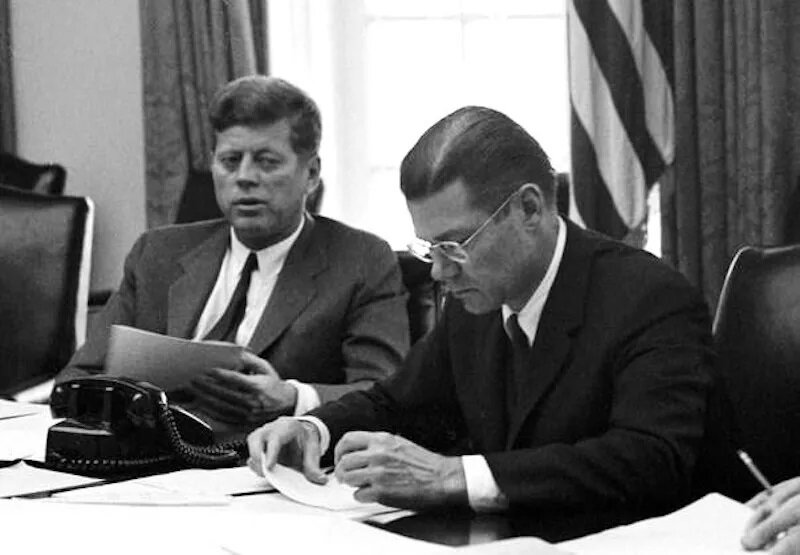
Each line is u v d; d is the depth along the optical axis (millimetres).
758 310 1972
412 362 2100
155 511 1598
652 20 3969
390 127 4562
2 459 1994
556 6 4418
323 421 1977
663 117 3971
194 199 3580
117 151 4633
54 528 1515
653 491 1672
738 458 1878
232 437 2213
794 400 1919
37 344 3041
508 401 1911
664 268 1860
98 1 4613
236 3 4262
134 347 2211
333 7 4523
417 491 1624
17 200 3131
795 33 3936
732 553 1390
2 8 4605
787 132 3945
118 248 4656
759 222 3971
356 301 2709
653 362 1761
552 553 1316
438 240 1762
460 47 4488
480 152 1738
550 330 1842
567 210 3160
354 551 1369
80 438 1932
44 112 4656
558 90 4430
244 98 2635
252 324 2711
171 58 4328
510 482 1625
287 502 1693
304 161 2699
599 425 1818
